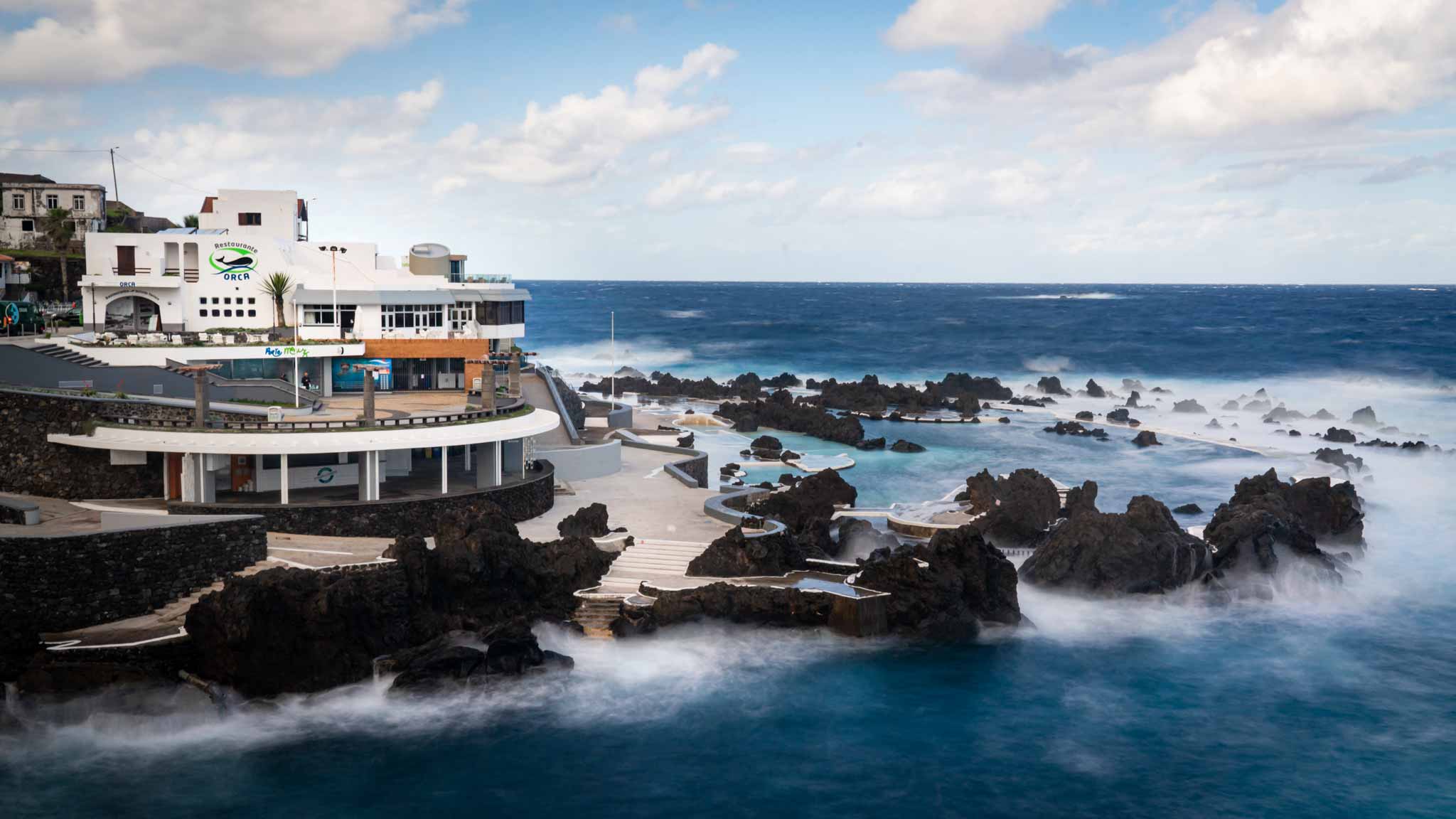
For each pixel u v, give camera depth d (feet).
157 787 115.65
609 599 152.56
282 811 112.06
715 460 287.07
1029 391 459.73
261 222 248.52
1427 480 265.95
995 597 163.22
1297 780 121.49
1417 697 142.41
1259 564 181.37
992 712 136.87
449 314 258.98
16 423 169.78
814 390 464.65
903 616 155.94
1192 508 228.22
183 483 166.40
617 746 126.82
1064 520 214.07
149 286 239.91
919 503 236.22
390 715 131.23
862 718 134.62
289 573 132.57
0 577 128.88
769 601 154.20
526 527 182.60
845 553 185.68
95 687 124.88
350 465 183.73
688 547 173.99
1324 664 153.07
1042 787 119.85
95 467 169.37
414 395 242.99
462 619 143.95
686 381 454.81
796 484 245.86
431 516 172.45
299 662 131.03
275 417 182.70
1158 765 124.67
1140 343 622.95
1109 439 330.54
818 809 114.83
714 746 127.13
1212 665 152.25
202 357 218.38
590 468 226.79
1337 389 444.14
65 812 110.73
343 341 241.96
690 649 148.56
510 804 114.52
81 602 131.34
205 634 127.95
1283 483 219.82
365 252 256.73
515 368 240.73
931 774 122.21
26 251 364.58
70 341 208.13
